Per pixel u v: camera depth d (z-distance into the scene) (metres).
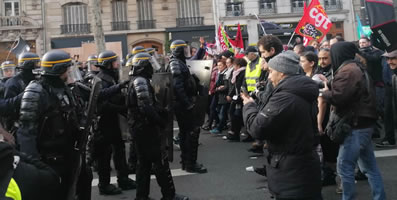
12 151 2.05
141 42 28.52
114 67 5.57
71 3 27.88
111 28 28.09
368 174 4.24
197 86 6.52
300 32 9.81
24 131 3.31
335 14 28.70
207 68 7.11
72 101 3.71
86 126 3.51
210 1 28.52
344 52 4.16
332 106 4.32
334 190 5.24
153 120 4.58
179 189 5.62
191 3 28.52
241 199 5.07
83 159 3.79
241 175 6.19
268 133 3.14
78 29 27.95
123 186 5.83
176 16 28.42
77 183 3.83
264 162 6.93
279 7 28.67
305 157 3.11
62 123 3.57
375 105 4.14
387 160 6.48
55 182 2.76
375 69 7.98
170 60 6.28
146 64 4.73
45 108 3.47
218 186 5.68
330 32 28.78
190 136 6.44
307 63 5.39
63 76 3.61
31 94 3.38
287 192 3.10
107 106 5.26
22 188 2.43
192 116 6.36
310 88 3.16
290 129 3.11
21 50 12.34
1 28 27.19
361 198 4.89
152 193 5.57
